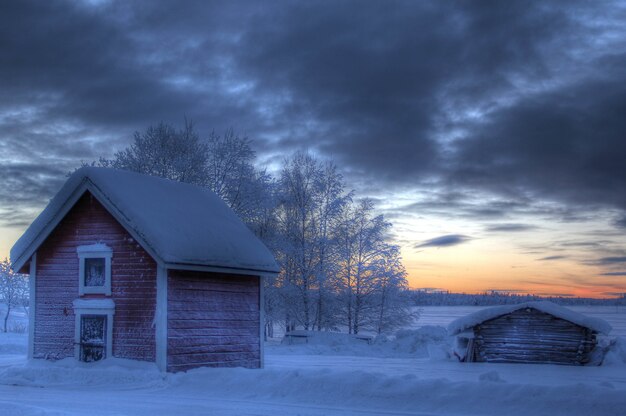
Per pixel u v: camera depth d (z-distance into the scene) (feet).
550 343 107.24
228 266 82.17
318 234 188.44
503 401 52.26
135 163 165.78
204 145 171.32
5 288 227.40
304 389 61.05
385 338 153.99
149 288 76.54
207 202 92.53
